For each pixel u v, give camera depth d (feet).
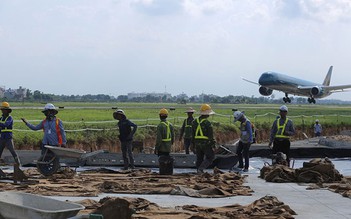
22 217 23.68
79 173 59.67
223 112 262.88
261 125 165.68
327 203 40.65
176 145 111.24
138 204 35.65
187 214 33.04
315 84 282.15
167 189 45.57
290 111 333.62
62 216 23.62
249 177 59.93
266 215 33.12
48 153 55.06
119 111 67.21
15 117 156.76
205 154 60.80
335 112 341.82
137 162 71.97
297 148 96.84
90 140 107.04
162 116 60.64
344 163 86.58
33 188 45.19
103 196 42.55
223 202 40.52
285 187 50.52
